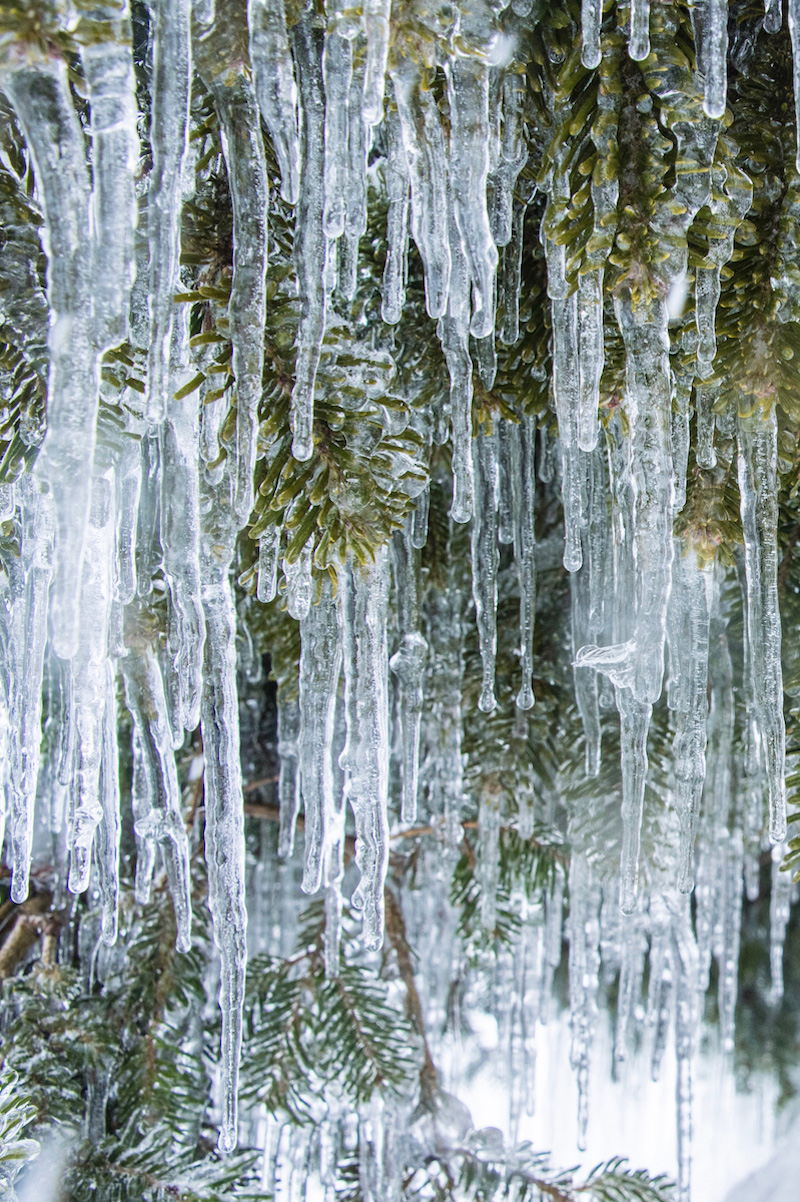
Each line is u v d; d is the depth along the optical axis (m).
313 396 1.01
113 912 1.47
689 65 0.91
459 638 1.83
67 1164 1.67
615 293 0.96
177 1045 1.91
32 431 1.03
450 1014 2.58
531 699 1.55
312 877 1.38
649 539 1.02
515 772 1.90
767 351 1.05
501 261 1.28
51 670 1.71
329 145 0.92
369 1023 1.99
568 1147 3.07
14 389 1.03
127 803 2.05
